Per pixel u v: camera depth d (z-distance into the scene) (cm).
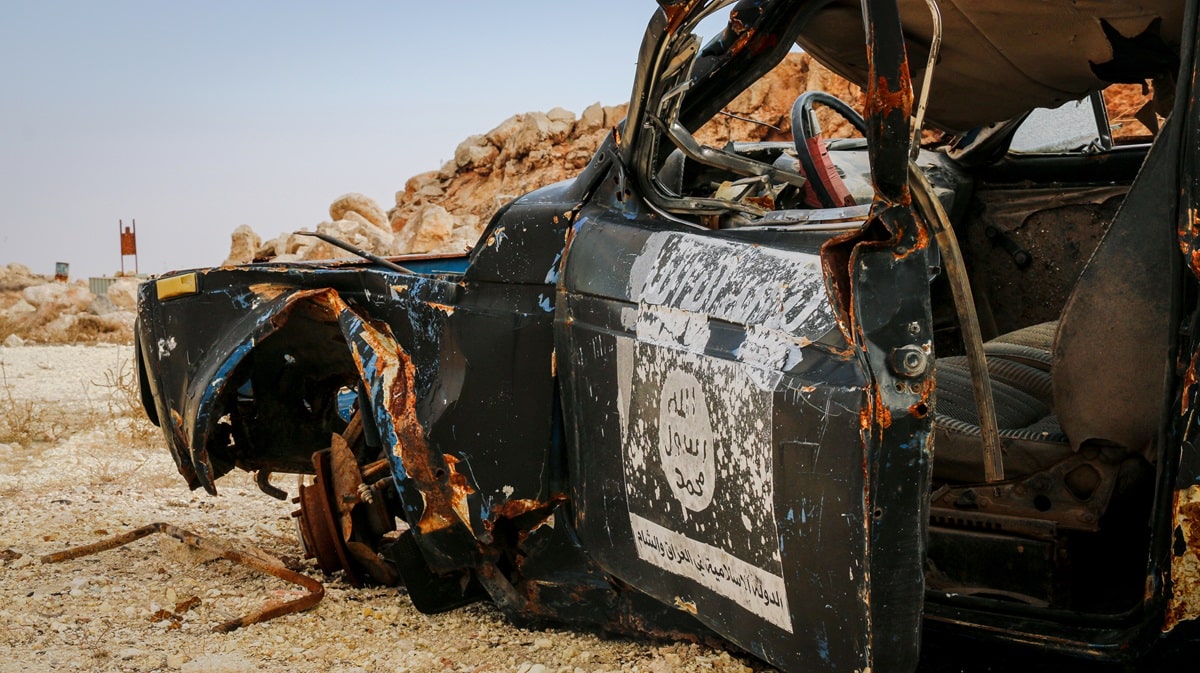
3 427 834
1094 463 297
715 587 278
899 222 236
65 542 492
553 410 336
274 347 426
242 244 4578
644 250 309
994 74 365
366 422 395
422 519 359
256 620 379
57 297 2877
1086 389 290
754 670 315
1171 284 240
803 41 350
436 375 362
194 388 405
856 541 231
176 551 460
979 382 264
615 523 314
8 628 370
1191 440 227
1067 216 468
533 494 339
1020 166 481
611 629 347
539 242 342
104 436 798
